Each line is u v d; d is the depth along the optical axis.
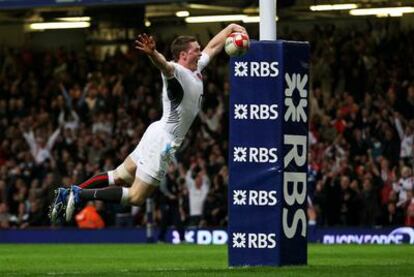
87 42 70.44
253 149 28.28
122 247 50.16
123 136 61.81
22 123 64.88
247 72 28.30
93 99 64.56
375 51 61.41
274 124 28.05
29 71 69.31
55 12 66.88
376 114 56.31
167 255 42.09
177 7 65.12
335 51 62.06
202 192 55.34
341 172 53.81
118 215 57.62
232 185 28.48
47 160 62.53
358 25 64.62
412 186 52.28
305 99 28.62
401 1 59.28
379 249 44.66
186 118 25.23
